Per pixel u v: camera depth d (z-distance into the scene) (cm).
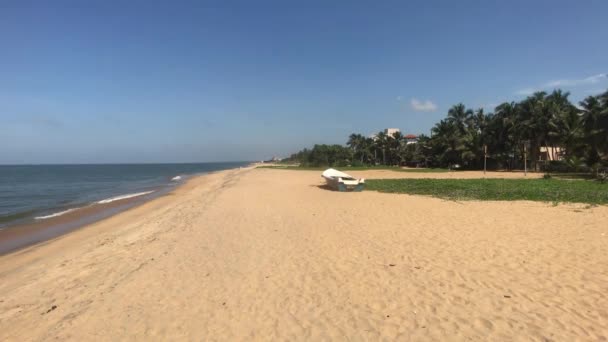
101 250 952
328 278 614
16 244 1180
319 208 1440
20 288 687
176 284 621
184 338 438
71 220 1633
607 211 1203
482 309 475
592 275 580
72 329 480
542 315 452
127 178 6134
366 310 488
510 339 401
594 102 4397
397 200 1667
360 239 877
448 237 870
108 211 1891
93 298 589
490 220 1086
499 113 5697
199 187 3369
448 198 1703
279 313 491
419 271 629
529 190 1934
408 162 8756
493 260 676
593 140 3778
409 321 452
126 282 649
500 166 6044
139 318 499
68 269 791
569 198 1564
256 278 630
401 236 895
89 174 8094
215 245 880
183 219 1327
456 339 406
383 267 657
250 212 1381
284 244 857
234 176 5056
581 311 459
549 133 4750
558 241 803
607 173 3381
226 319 481
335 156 9462
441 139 6750
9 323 523
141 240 1021
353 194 2006
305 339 420
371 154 9650
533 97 5122
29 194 3066
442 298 515
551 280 566
